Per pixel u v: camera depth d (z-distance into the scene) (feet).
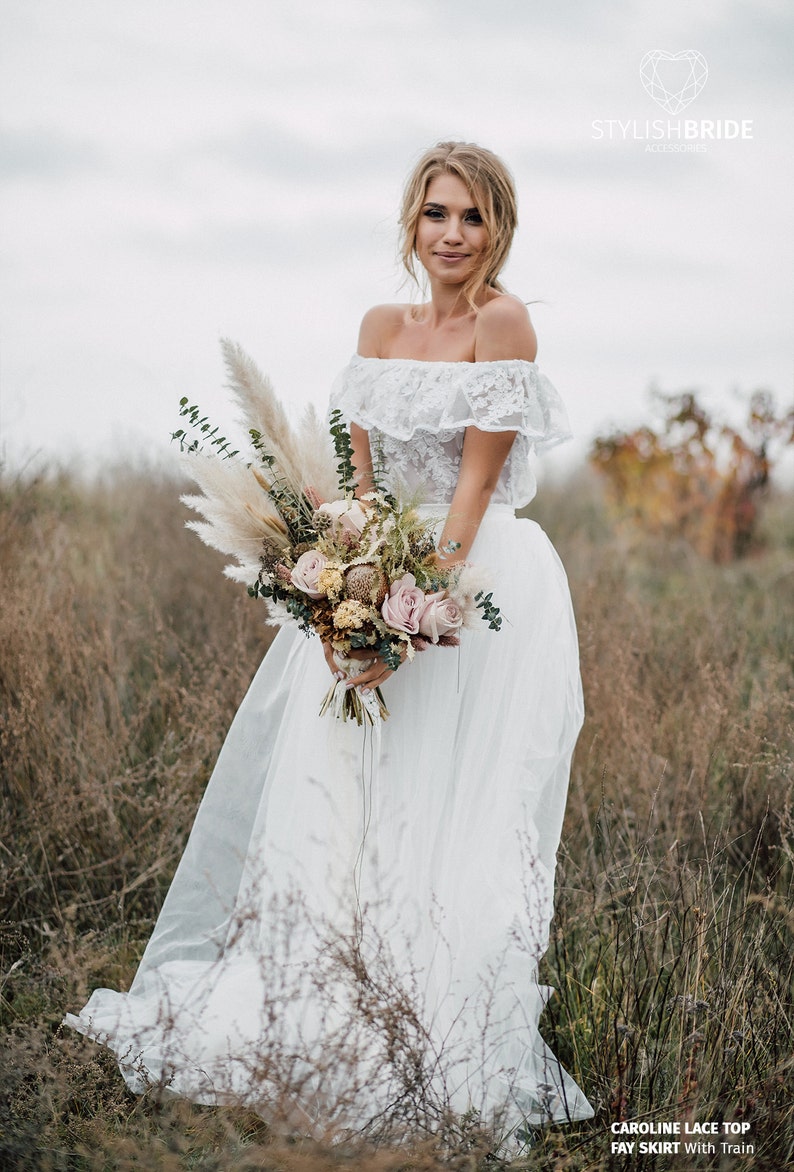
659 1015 9.05
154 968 10.36
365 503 9.49
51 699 13.73
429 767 9.57
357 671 9.23
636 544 28.78
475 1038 8.70
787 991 9.24
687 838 11.96
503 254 10.02
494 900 9.02
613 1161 7.89
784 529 30.30
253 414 9.47
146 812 12.66
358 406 10.28
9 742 13.08
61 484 21.35
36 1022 9.61
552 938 10.69
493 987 8.73
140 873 12.04
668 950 10.09
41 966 10.08
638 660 15.74
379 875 9.40
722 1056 8.55
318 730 10.02
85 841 12.25
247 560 9.55
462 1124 8.02
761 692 14.76
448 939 9.09
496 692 9.64
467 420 9.41
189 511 21.88
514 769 9.43
